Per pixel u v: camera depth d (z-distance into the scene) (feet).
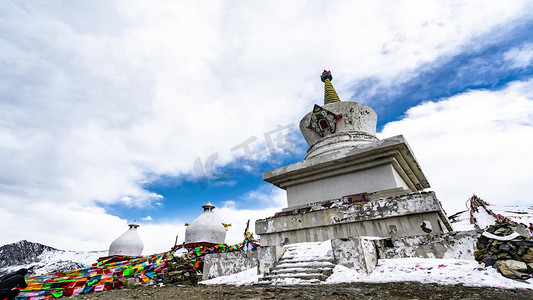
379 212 29.71
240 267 29.60
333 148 43.86
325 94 61.77
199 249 45.01
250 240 43.96
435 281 17.95
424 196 28.04
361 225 30.55
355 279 20.08
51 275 36.29
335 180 38.88
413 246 24.67
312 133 49.65
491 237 19.80
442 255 23.13
